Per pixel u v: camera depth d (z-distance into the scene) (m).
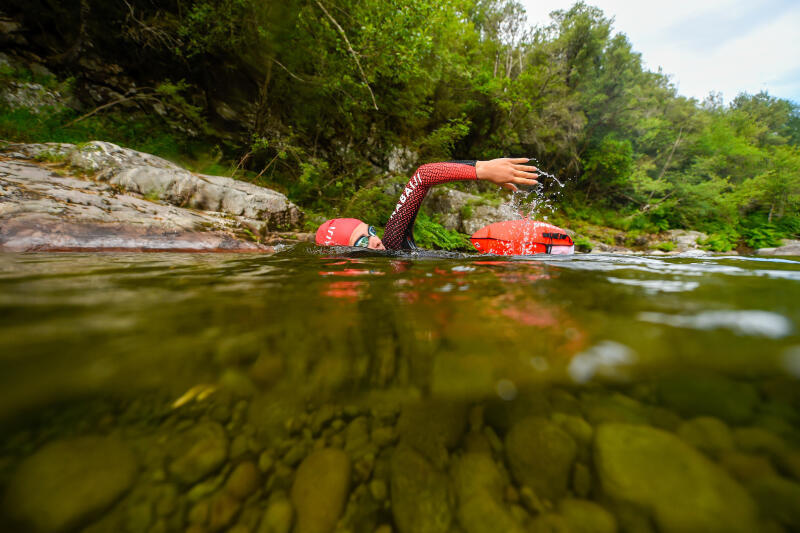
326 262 1.44
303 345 0.55
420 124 7.90
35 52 4.80
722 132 15.47
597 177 13.46
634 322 0.60
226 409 0.51
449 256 1.89
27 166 1.83
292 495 0.52
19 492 0.38
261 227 2.47
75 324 0.50
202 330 0.53
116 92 5.36
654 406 0.49
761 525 0.37
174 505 0.45
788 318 0.61
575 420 0.52
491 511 0.48
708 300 0.73
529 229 2.91
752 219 13.93
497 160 2.01
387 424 0.59
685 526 0.39
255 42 5.21
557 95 12.05
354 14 4.95
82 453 0.41
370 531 0.49
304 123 6.66
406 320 0.63
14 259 1.02
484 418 0.56
